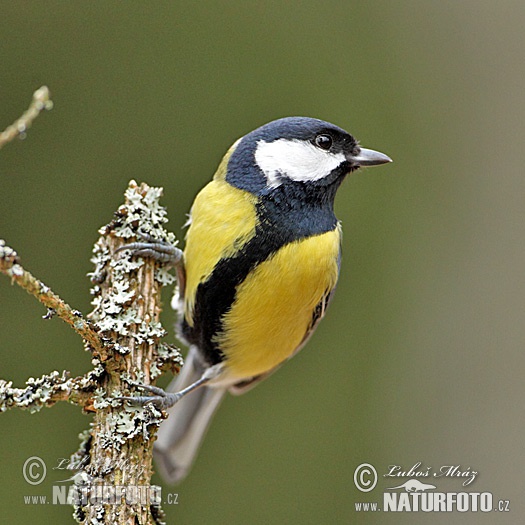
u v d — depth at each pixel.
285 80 11.55
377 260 11.10
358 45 11.80
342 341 10.88
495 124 11.48
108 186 10.72
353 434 10.51
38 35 10.84
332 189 6.68
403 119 11.59
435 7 11.98
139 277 5.25
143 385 4.91
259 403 10.62
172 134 11.05
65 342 9.80
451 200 11.32
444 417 10.20
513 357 10.20
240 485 10.26
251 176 6.32
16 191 10.45
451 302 10.82
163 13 11.26
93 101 10.91
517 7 11.84
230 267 6.11
